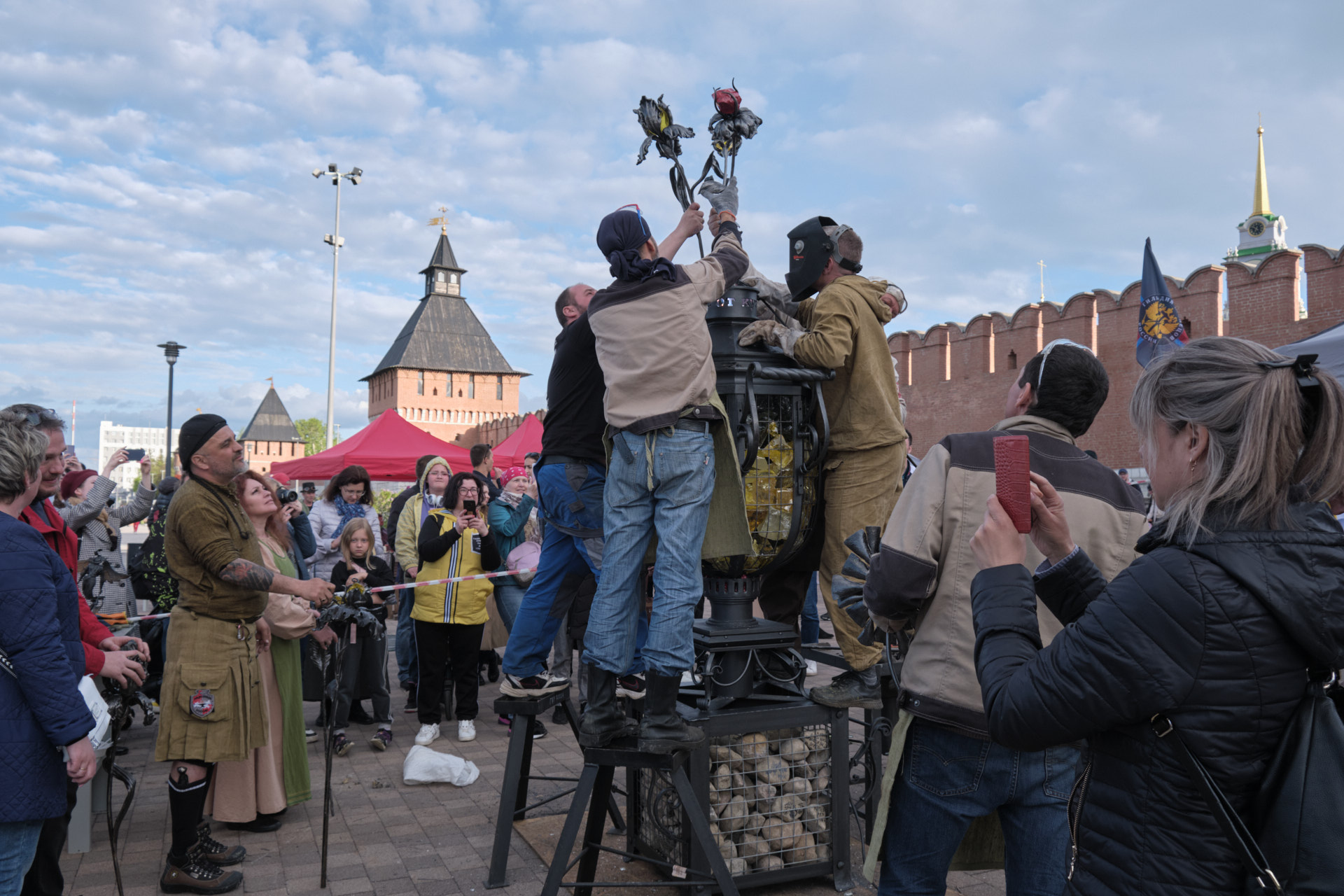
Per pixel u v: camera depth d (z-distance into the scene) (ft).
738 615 11.27
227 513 12.62
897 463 11.09
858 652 11.05
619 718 10.19
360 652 19.51
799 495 10.92
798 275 11.60
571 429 10.95
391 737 20.59
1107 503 6.98
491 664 27.63
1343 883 3.79
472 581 19.61
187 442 12.54
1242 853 4.00
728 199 10.53
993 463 6.93
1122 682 4.20
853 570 7.86
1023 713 4.59
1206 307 55.57
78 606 9.09
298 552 19.85
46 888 9.24
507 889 11.64
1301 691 4.09
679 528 9.20
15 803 7.65
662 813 11.50
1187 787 4.15
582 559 11.57
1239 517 4.21
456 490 19.92
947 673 6.70
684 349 9.11
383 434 48.83
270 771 14.07
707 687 10.89
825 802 11.46
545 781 16.72
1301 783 3.92
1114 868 4.36
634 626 9.71
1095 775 4.57
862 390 10.96
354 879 12.11
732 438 9.71
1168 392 4.50
